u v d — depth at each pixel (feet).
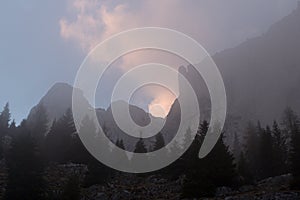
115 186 195.62
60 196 165.99
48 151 241.55
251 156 258.57
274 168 221.05
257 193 137.39
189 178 165.78
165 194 177.06
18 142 178.19
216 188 158.92
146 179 214.07
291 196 123.34
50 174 208.85
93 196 177.27
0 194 165.07
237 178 172.86
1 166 211.41
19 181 162.40
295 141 156.25
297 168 148.36
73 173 215.51
